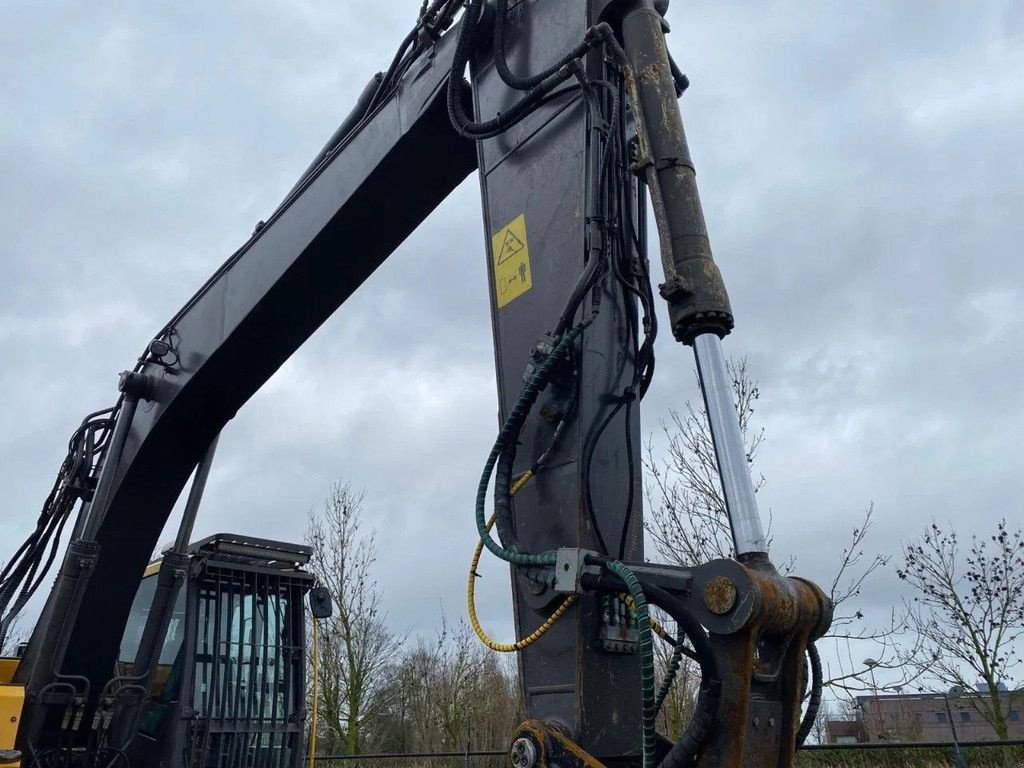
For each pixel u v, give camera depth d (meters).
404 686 23.80
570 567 2.10
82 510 4.88
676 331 2.12
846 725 11.70
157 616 5.14
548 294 2.65
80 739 4.74
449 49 3.68
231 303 4.64
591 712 2.12
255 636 5.61
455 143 3.83
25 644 5.13
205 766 5.12
